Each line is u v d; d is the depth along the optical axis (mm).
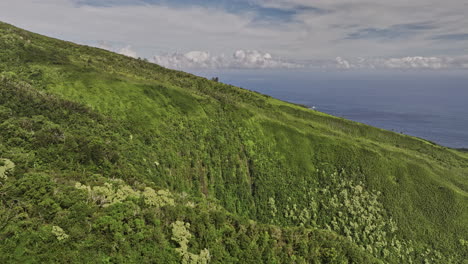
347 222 68875
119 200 29891
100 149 42406
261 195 70062
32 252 20609
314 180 78562
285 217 67688
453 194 80375
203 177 65188
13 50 69750
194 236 31906
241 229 38750
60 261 21156
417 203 77500
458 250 68875
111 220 26312
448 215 75375
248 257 35281
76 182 30422
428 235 70750
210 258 31422
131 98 69750
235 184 69188
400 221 72375
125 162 45844
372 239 66562
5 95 45406
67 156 37219
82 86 65688
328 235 47875
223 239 35156
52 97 52781
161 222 30625
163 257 27281
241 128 84688
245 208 66562
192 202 39531
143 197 32875
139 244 26734
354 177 80625
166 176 53969
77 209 25641
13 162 30031
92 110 56781
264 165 77875
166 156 58500
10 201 23766
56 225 23375
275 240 40344
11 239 20703
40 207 24203
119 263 24000
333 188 77000
